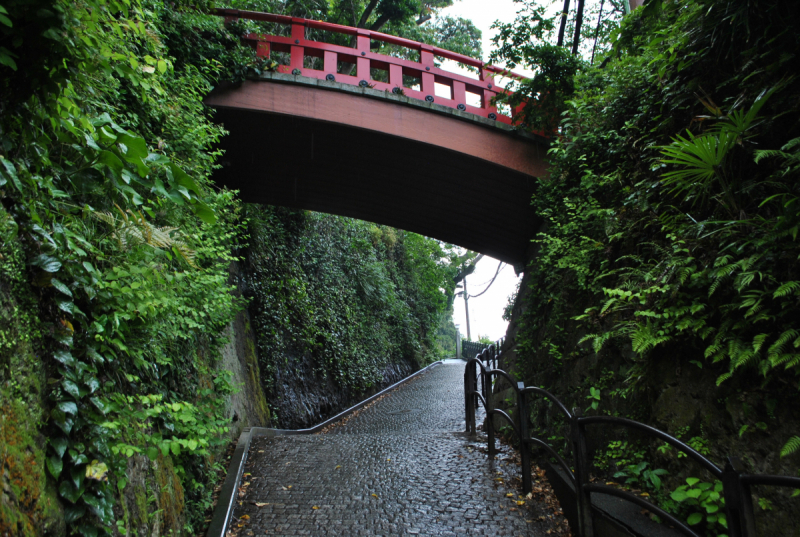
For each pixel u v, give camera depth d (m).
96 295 2.12
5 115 1.71
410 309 19.89
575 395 4.48
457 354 28.52
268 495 4.01
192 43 6.69
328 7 12.23
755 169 3.23
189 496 3.38
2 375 1.54
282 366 10.02
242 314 8.92
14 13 1.59
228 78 7.07
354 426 9.66
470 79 8.19
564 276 5.86
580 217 5.47
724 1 3.39
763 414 2.59
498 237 10.34
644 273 3.60
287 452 5.37
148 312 2.45
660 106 4.55
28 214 1.80
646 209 4.08
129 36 2.99
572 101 6.27
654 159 4.11
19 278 1.71
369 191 9.58
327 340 11.68
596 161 5.80
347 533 3.32
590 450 3.95
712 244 3.16
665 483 3.00
